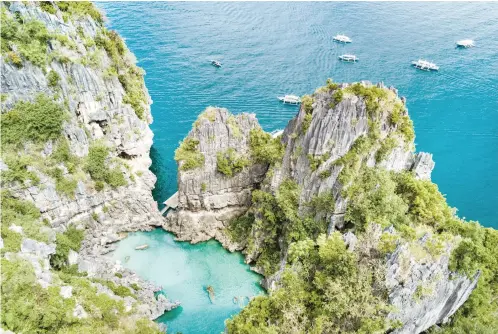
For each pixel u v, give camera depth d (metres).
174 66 123.62
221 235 78.81
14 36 66.69
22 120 66.81
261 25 150.88
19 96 67.44
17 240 56.97
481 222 85.81
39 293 51.19
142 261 74.88
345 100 63.12
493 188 93.06
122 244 78.12
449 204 89.25
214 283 71.25
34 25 67.81
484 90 122.06
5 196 63.81
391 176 65.94
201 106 109.88
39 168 67.56
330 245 50.66
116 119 82.00
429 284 45.19
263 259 72.44
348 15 162.25
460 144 103.94
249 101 112.56
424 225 57.03
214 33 142.50
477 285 52.97
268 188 73.31
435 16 163.88
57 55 71.25
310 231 67.44
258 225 73.06
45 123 67.88
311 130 66.38
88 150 75.88
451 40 147.38
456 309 52.59
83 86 75.19
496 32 153.75
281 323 48.78
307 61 131.25
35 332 47.84
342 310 44.62
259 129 76.50
